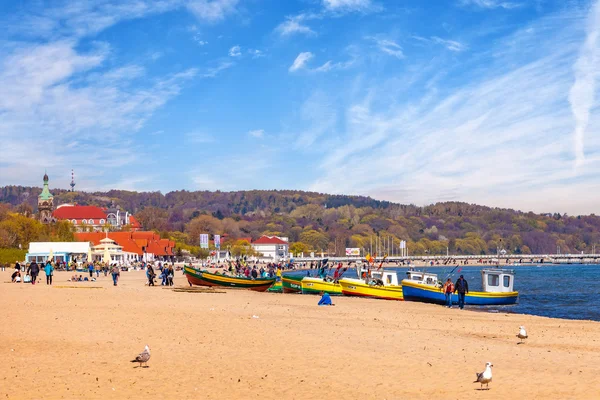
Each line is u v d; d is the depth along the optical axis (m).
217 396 18.78
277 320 38.34
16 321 34.53
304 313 44.53
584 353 27.41
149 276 81.56
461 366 23.53
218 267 171.25
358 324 37.66
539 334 35.19
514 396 18.89
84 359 23.89
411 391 19.56
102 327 32.53
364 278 74.06
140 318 36.88
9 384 19.81
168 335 30.20
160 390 19.41
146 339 28.83
